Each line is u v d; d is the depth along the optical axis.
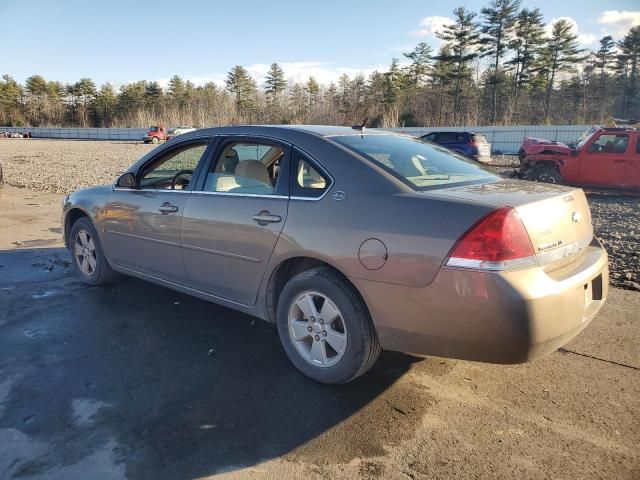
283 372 3.51
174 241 4.12
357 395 3.22
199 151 4.23
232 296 3.82
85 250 5.27
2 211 9.91
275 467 2.56
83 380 3.39
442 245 2.71
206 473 2.52
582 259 3.16
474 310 2.63
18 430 2.84
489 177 3.61
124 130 62.22
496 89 58.59
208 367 3.58
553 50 58.94
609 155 12.55
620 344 3.94
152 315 4.52
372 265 2.92
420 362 3.66
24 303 4.80
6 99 104.81
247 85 89.88
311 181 3.35
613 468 2.55
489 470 2.54
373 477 2.49
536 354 2.69
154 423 2.92
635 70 61.50
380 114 51.38
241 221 3.58
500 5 56.56
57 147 41.25
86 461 2.59
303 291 3.32
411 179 3.16
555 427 2.89
